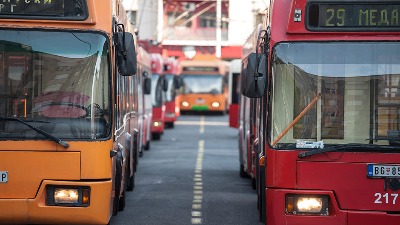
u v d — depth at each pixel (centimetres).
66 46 1447
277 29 1434
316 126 1411
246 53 2500
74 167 1423
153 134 4838
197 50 7906
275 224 1403
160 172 2978
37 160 1418
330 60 1422
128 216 1938
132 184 2414
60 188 1423
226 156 3747
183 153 3878
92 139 1430
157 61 4919
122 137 1825
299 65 1423
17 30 1440
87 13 1448
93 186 1423
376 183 1384
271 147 1410
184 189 2481
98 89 1446
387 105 1406
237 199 2261
